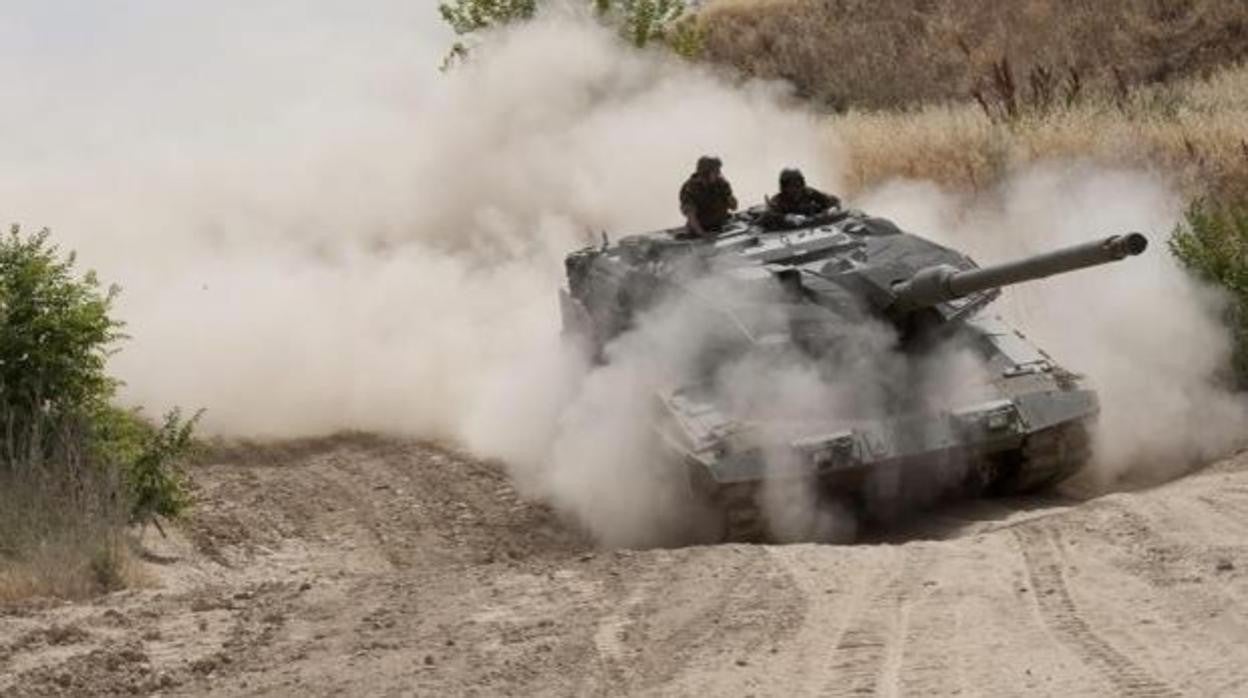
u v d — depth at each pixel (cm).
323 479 3806
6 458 2972
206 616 2300
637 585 2283
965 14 7550
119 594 2505
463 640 2061
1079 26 7156
